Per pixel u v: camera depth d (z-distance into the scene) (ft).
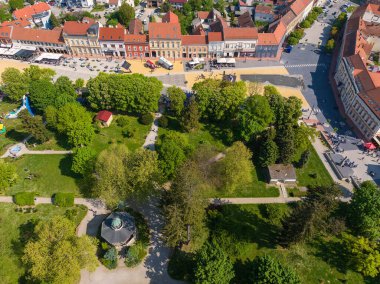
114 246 268.62
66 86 411.54
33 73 438.40
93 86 394.93
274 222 293.64
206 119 414.00
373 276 243.81
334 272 259.19
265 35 544.62
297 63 552.00
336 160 363.15
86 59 557.74
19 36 566.36
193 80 505.25
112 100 400.06
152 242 279.69
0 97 457.27
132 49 549.54
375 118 377.30
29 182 325.21
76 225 287.89
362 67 440.04
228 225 287.89
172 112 428.56
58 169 339.36
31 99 396.78
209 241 275.59
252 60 556.92
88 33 532.32
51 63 545.44
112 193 278.05
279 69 536.01
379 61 547.49
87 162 308.60
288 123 370.53
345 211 292.61
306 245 275.39
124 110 414.21
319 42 612.70
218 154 355.36
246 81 504.02
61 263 217.15
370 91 402.11
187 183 247.09
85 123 347.77
